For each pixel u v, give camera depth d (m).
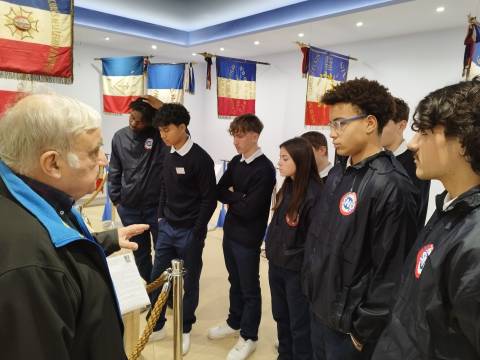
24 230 0.58
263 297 2.77
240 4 4.76
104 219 4.41
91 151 0.70
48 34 1.75
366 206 1.07
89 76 5.62
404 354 0.70
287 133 5.82
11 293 0.53
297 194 1.58
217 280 3.04
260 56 6.00
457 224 0.65
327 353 1.22
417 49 4.22
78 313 0.64
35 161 0.65
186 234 2.01
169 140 1.90
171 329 2.30
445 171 0.67
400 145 1.74
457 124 0.61
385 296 1.03
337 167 1.33
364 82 1.13
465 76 2.73
